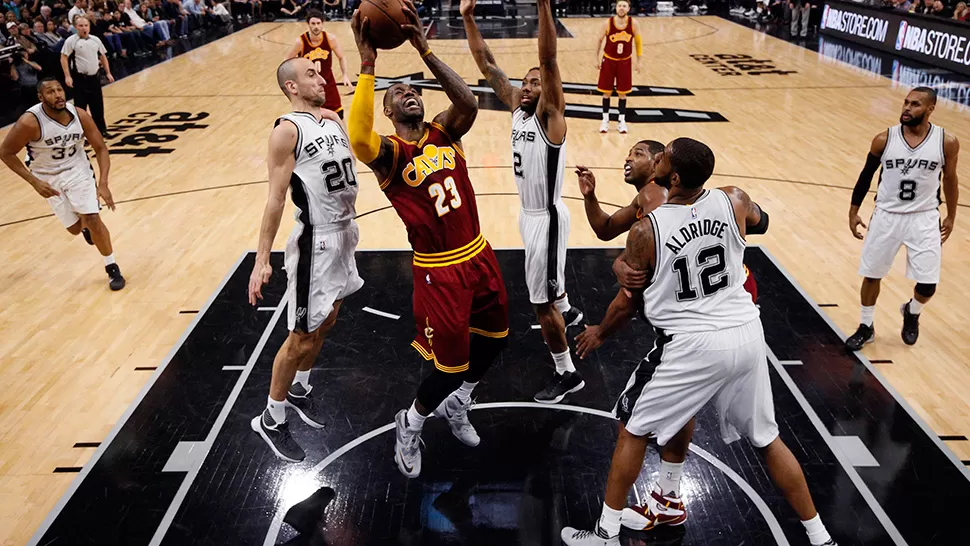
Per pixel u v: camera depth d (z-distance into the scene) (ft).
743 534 11.35
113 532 11.54
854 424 13.82
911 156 14.92
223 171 29.30
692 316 9.83
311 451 13.39
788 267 20.43
